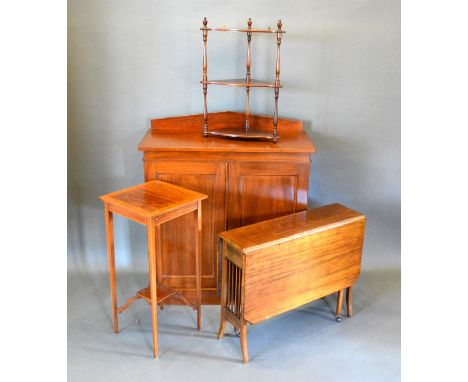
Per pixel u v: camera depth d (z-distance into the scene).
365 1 2.86
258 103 3.04
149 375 2.36
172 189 2.54
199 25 2.88
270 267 2.38
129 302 2.64
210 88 3.00
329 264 2.62
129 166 3.13
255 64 2.97
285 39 2.92
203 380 2.32
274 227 2.53
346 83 3.02
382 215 3.30
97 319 2.79
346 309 2.93
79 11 2.80
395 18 2.89
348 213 2.73
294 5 2.86
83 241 3.26
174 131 2.97
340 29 2.91
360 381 2.33
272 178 2.72
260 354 2.52
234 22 2.88
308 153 2.68
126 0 2.81
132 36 2.87
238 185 2.72
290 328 2.75
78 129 3.03
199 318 2.70
